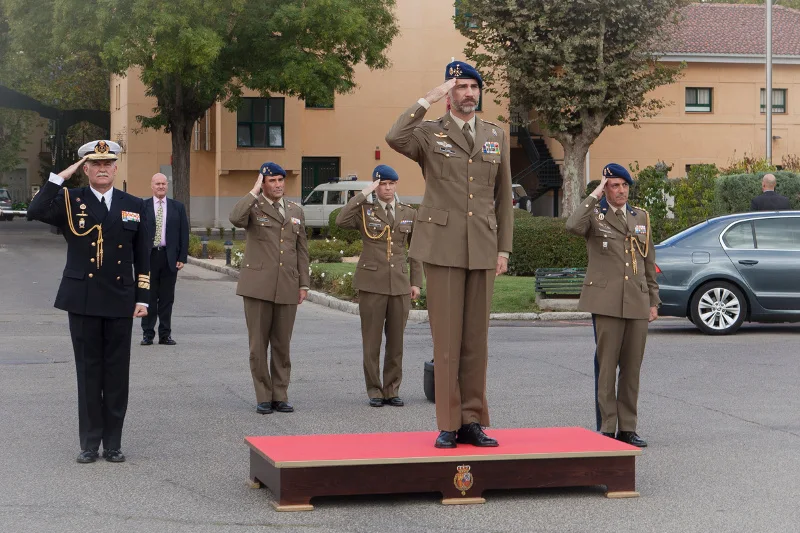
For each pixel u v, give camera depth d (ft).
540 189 140.87
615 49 106.63
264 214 32.12
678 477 24.18
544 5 104.47
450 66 22.16
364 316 33.14
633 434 27.66
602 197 28.09
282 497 21.09
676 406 32.91
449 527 20.04
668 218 78.33
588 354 43.75
